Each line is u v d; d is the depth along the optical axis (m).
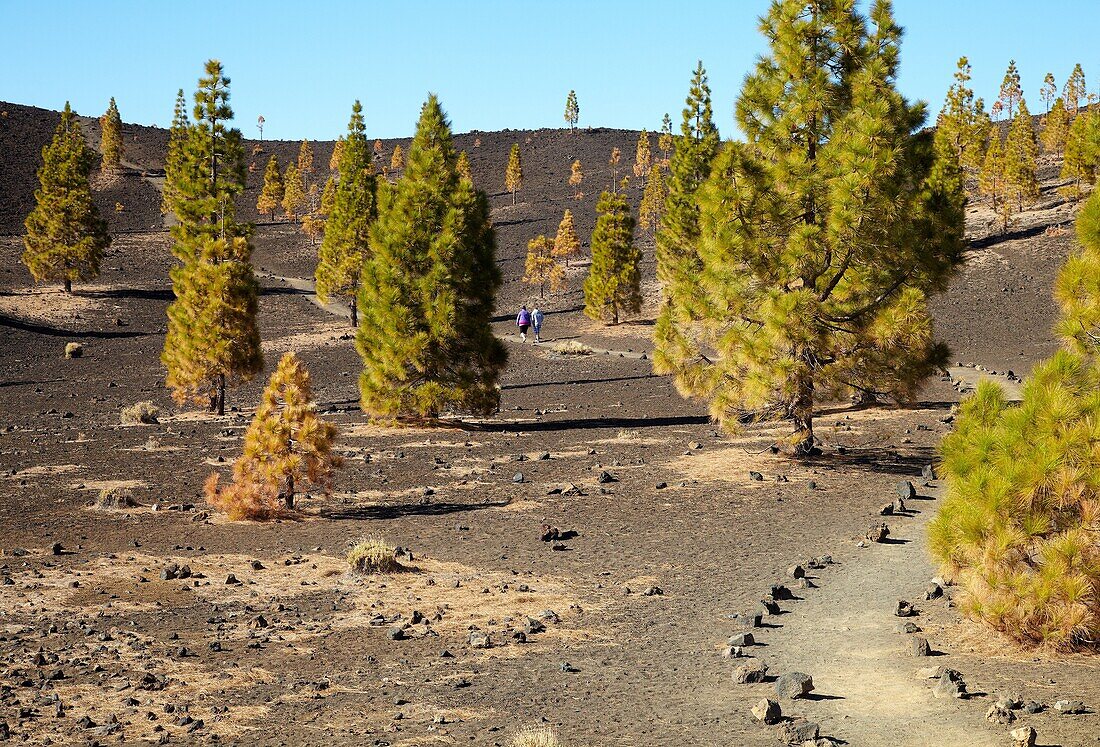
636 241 94.06
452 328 26.88
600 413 30.78
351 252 59.75
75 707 8.07
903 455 21.58
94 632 10.27
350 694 8.48
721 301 19.25
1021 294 55.62
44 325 57.28
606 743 7.30
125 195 126.94
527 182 140.12
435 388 26.84
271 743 7.31
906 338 19.34
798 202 18.97
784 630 10.48
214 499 16.61
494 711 8.05
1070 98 130.38
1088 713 7.83
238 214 130.00
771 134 19.45
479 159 157.50
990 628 10.22
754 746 7.23
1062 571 9.42
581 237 101.62
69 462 21.88
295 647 9.85
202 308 30.75
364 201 59.12
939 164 57.81
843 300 19.77
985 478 9.71
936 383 34.22
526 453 23.08
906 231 18.73
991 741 7.30
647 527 15.64
